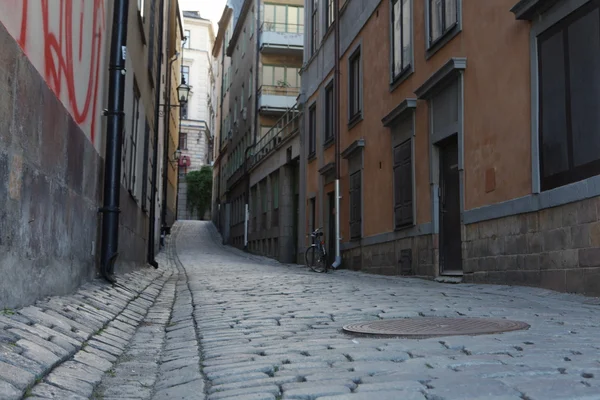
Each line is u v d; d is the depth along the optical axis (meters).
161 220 30.20
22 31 4.04
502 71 9.40
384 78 15.08
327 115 20.67
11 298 3.92
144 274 11.79
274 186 30.00
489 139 9.75
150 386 3.31
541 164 8.23
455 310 6.08
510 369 3.16
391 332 4.53
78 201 6.10
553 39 8.03
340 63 19.03
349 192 17.81
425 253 12.30
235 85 44.78
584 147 7.30
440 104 11.77
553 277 7.80
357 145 16.39
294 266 21.92
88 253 6.80
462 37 10.86
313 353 3.88
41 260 4.63
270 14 34.81
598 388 2.70
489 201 9.68
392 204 14.32
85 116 6.46
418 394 2.72
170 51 27.20
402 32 13.99
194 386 3.14
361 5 17.02
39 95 4.46
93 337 4.33
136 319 5.94
